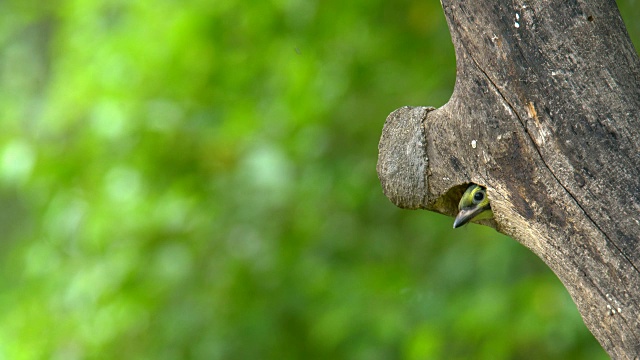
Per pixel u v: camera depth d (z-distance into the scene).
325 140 11.37
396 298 10.65
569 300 8.94
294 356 11.27
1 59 15.01
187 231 11.37
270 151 10.94
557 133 5.16
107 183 11.32
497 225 5.76
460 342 9.66
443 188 5.73
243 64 11.45
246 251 11.25
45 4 14.07
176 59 11.32
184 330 11.17
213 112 11.45
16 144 10.99
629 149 5.09
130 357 11.28
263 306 11.27
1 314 13.24
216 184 11.30
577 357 9.08
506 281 9.62
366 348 10.62
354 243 11.41
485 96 5.32
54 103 11.49
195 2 11.19
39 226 12.32
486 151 5.39
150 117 11.19
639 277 5.07
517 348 9.25
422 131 5.72
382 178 5.94
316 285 11.23
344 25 11.05
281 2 11.03
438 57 10.78
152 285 11.32
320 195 11.25
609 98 5.11
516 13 5.18
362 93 11.19
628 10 9.65
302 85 11.16
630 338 5.17
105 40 11.45
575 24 5.14
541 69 5.16
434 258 10.74
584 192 5.14
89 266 11.41
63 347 11.38
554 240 5.32
